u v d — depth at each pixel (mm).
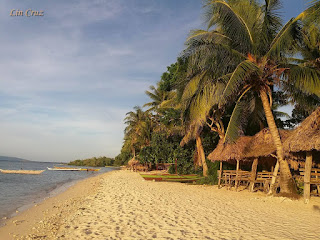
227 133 13156
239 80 11750
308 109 16953
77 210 9781
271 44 12195
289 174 11906
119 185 19906
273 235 6219
